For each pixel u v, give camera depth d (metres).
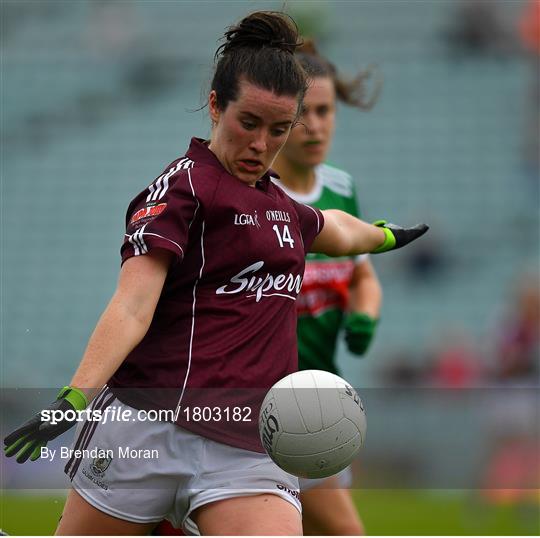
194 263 12.11
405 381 53.62
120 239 67.50
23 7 77.31
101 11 76.12
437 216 65.88
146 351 12.34
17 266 66.81
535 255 62.28
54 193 69.44
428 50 72.69
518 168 67.81
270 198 12.73
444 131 69.69
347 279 20.27
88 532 12.55
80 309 64.62
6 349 62.19
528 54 71.56
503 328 49.94
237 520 11.87
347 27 73.81
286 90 11.88
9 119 72.38
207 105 13.26
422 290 60.22
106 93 72.88
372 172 68.50
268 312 12.48
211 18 75.00
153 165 70.06
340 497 18.55
